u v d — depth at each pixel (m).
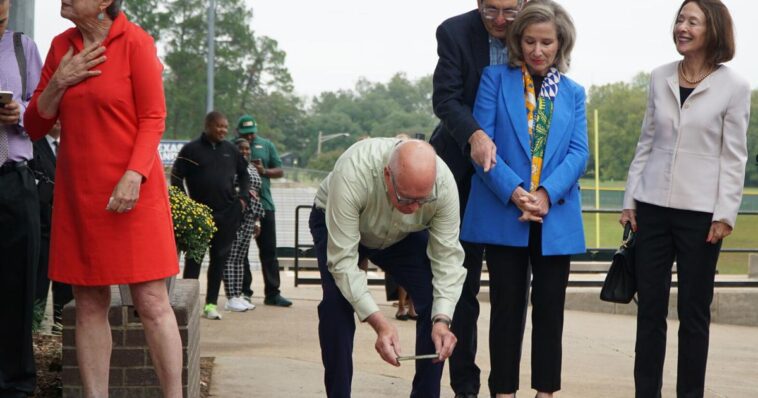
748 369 7.90
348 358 4.64
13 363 4.98
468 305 5.61
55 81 4.26
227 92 70.75
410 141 4.20
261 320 9.38
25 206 4.93
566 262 5.40
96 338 4.47
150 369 5.00
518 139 5.34
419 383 4.80
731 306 11.22
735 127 5.33
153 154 4.27
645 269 5.47
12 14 7.27
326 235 4.80
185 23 69.44
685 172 5.36
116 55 4.30
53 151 6.95
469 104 5.57
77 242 4.32
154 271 4.33
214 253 9.34
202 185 9.17
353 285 4.42
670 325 10.46
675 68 5.50
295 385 6.26
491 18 5.46
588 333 9.52
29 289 4.99
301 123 106.75
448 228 4.56
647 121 5.55
